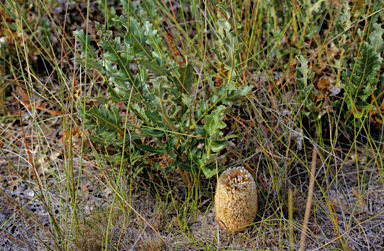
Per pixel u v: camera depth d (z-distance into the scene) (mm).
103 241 1426
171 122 1435
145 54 1431
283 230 1447
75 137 1501
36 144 2016
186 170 1499
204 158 1449
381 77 1703
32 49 2375
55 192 1686
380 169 1614
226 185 1370
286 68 1979
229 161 1805
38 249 1396
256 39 2035
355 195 1536
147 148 1466
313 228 1468
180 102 1446
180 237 1456
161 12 2420
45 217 1567
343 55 1861
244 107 1900
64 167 1502
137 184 1688
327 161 1809
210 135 1351
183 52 2039
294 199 1590
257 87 1964
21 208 1486
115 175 1569
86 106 1513
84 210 1577
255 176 1717
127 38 1394
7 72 2385
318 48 1905
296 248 1373
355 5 1851
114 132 1424
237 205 1359
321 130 1836
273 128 1831
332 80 1882
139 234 1466
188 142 1503
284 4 2096
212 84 1385
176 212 1579
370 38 1666
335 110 1796
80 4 2428
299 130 1738
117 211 1569
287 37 2016
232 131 1875
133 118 1709
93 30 2383
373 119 1862
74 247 1388
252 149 1809
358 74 1633
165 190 1676
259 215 1551
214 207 1605
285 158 1652
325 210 1551
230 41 1328
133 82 1420
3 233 1459
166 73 1391
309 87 1701
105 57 1381
